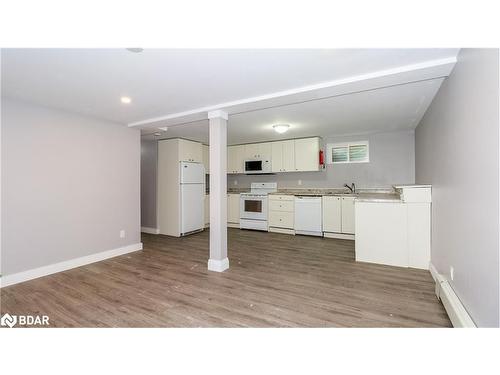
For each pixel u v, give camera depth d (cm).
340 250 398
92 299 231
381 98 278
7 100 270
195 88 246
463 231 176
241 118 360
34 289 255
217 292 245
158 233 529
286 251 394
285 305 218
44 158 300
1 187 266
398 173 475
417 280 271
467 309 167
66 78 219
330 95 257
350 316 198
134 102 288
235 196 606
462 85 175
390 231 322
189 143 526
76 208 332
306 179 568
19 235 278
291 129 448
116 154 384
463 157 174
